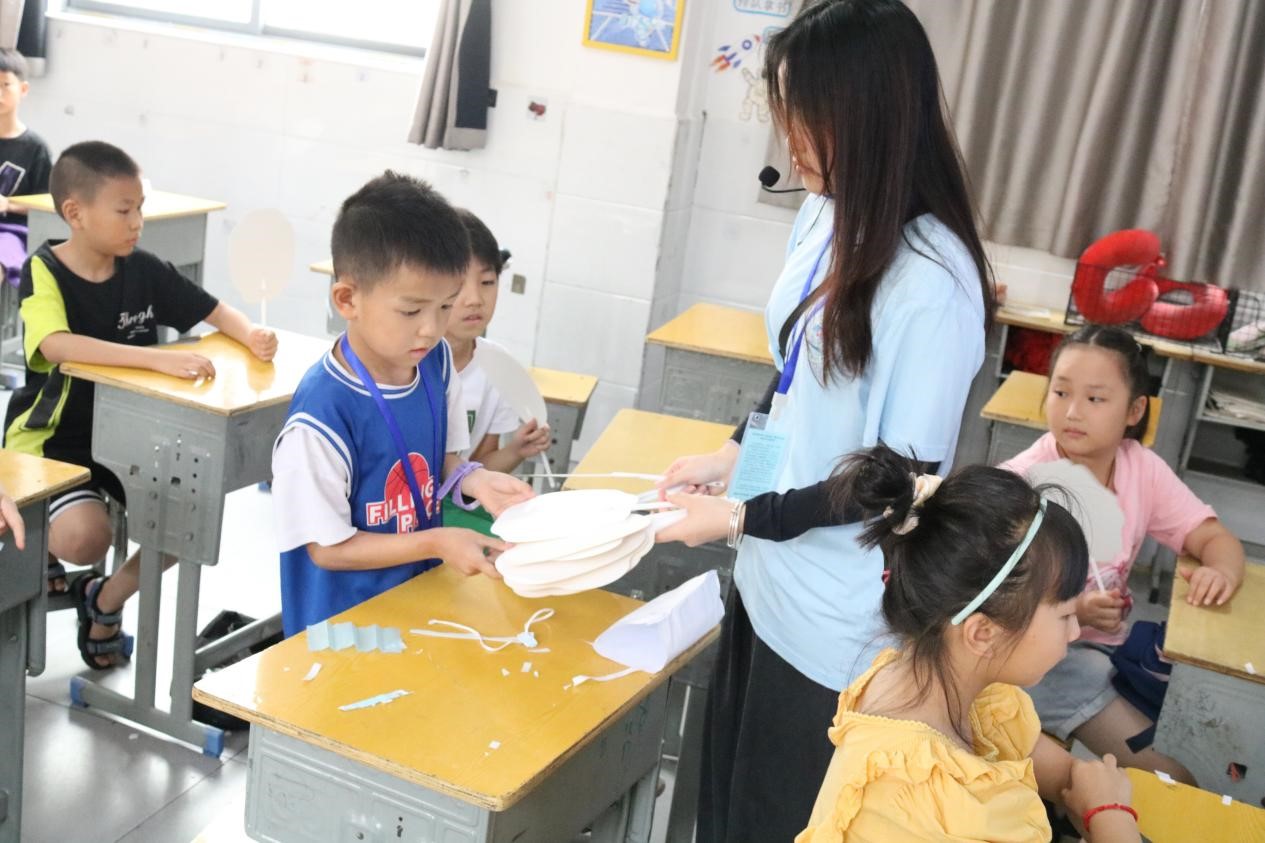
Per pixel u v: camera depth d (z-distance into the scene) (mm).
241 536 3514
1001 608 1093
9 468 1883
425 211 1567
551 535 1427
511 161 4555
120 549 2893
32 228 4180
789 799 1558
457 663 1407
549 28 4395
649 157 4355
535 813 1344
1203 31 3803
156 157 5129
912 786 1083
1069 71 3986
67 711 2547
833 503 1345
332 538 1592
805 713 1520
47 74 5199
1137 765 2031
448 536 1564
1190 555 2240
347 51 4934
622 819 1679
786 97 1372
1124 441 2271
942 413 1392
